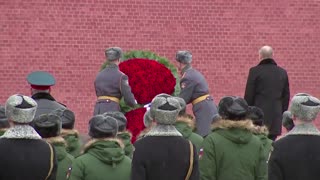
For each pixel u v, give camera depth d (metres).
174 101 14.92
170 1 34.72
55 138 15.94
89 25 34.06
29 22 33.62
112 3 34.25
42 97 21.67
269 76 27.55
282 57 35.56
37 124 15.86
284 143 15.10
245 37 35.34
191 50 34.94
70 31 33.94
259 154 16.98
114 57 26.28
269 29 35.47
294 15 35.62
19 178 14.02
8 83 33.44
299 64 35.69
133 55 29.88
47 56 33.75
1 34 33.44
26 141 14.20
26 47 33.62
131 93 26.17
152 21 34.59
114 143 15.51
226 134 16.81
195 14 34.94
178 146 14.86
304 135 15.12
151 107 15.00
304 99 15.15
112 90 26.14
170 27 34.75
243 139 16.78
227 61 35.22
